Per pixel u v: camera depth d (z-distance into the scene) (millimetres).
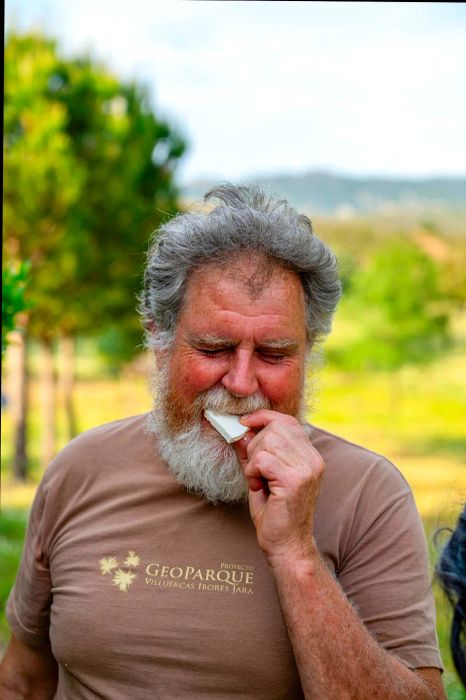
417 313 13844
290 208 1807
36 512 1902
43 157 8531
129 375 13125
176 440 1728
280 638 1637
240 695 1641
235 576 1685
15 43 9086
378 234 15766
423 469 10391
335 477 1765
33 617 1899
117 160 9367
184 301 1700
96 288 9414
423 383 13734
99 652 1694
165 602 1682
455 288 14016
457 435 12266
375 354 13789
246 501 1745
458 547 1854
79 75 9289
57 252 8891
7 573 5754
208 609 1664
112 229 9367
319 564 1570
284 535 1562
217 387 1686
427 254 14562
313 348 1843
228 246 1676
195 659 1648
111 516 1799
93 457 1865
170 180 10430
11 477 9992
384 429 12508
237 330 1641
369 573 1694
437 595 1957
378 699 1513
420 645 1640
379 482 1768
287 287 1683
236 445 1683
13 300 2398
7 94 8695
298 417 1752
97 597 1716
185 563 1713
